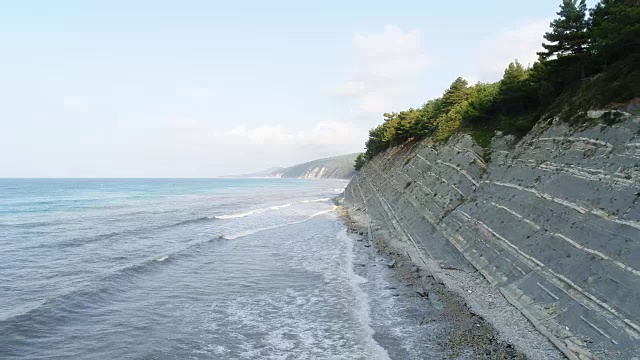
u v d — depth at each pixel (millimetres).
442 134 44219
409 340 15742
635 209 14555
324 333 16688
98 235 38031
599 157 18094
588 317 13602
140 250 31938
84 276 23938
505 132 31188
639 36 20047
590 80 23344
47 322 17031
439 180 36281
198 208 69375
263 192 133500
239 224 48281
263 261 29031
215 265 27688
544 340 14203
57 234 38656
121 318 18062
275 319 18234
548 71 28578
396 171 54719
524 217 20750
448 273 22953
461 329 16250
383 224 42812
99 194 110750
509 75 34688
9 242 34281
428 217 33156
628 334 11922
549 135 23484
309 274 25656
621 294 13000
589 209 16703
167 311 19094
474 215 26078
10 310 18172
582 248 15828
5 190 129625
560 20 26750
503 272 19812
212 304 20141
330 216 57062
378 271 26172
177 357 14617
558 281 16000
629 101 18438
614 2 23734
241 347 15477
